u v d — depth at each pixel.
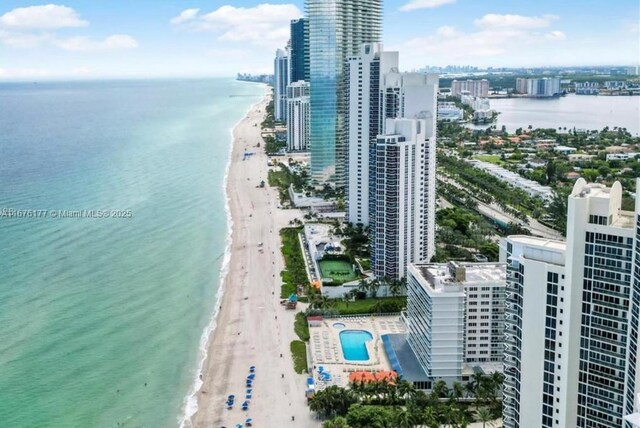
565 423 153.62
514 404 163.75
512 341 162.50
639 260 135.25
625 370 142.75
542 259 152.88
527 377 158.38
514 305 160.62
